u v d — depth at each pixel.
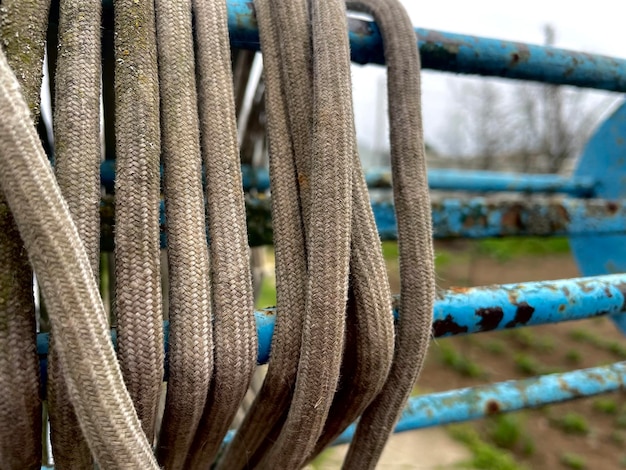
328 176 0.77
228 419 0.82
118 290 0.69
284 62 0.88
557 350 4.56
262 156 1.99
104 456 0.59
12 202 0.56
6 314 0.63
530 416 3.63
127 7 0.78
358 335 0.80
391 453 3.05
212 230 0.78
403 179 0.90
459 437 3.26
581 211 1.59
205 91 0.83
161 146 0.77
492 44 1.13
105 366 0.58
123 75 0.75
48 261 0.56
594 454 3.23
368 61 1.05
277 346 0.79
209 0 0.87
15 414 0.65
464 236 1.53
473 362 4.32
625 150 1.98
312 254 0.75
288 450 0.80
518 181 2.47
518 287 1.01
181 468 0.88
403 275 0.87
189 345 0.72
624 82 1.27
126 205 0.70
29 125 0.57
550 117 9.48
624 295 1.06
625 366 1.55
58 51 0.75
